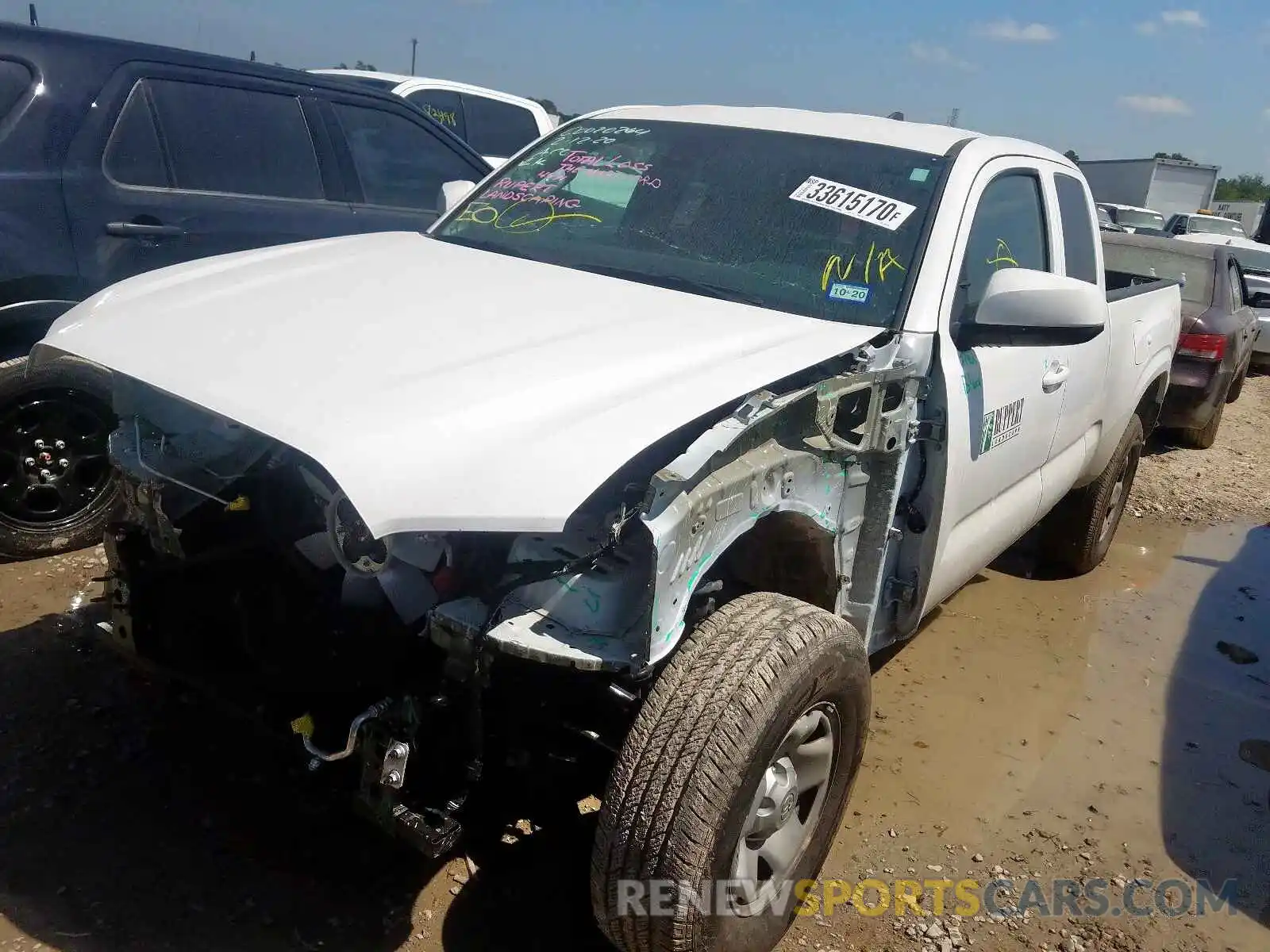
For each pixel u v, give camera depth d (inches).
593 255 129.8
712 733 81.5
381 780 81.3
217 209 185.8
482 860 109.7
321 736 87.8
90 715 126.1
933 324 113.5
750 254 123.7
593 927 102.7
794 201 128.5
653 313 107.9
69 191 165.0
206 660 98.4
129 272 173.0
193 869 104.1
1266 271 532.4
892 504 110.6
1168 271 331.3
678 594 81.9
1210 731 157.1
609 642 80.7
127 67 176.6
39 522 162.1
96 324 106.5
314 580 88.6
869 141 134.7
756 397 90.0
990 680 164.9
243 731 125.6
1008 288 115.0
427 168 232.5
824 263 120.2
